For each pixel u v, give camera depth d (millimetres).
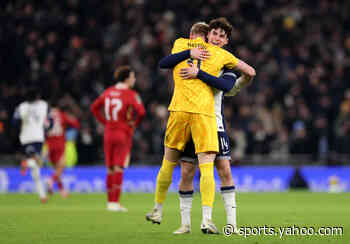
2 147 67188
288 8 94062
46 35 86000
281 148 71562
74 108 71125
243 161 70125
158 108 74500
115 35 89000
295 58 87312
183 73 23766
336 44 89750
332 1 95688
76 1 91625
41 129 47906
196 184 61844
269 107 78000
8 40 82688
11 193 62062
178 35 88062
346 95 80500
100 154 70000
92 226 28141
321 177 68812
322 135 71750
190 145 24609
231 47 86188
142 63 83750
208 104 23734
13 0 90438
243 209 40000
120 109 41500
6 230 26047
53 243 21406
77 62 82688
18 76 81312
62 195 55031
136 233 24859
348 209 39875
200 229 26625
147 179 66625
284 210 38969
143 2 92688
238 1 93250
